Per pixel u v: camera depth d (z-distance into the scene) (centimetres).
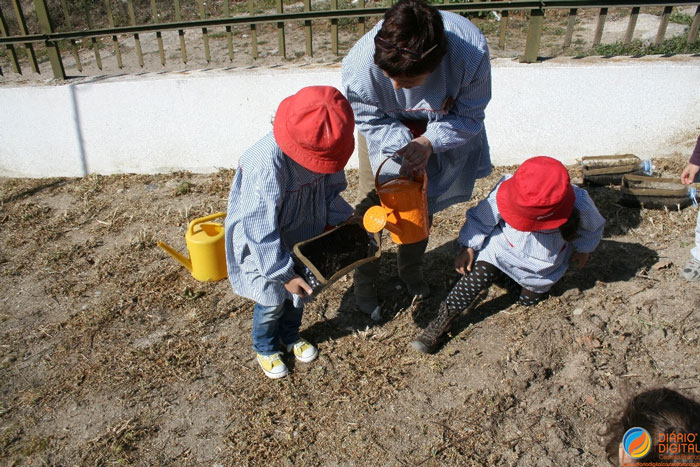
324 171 221
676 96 453
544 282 309
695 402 166
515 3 442
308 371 306
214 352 321
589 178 438
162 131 505
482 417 272
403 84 234
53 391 301
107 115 500
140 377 307
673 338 302
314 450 264
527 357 298
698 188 430
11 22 709
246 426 278
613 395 276
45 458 266
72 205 482
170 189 496
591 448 256
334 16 477
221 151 510
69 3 716
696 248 333
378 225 247
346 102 221
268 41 614
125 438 273
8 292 380
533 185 263
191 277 383
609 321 316
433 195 306
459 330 323
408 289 350
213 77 480
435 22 217
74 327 344
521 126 476
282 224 255
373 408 282
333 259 257
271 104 487
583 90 458
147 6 725
